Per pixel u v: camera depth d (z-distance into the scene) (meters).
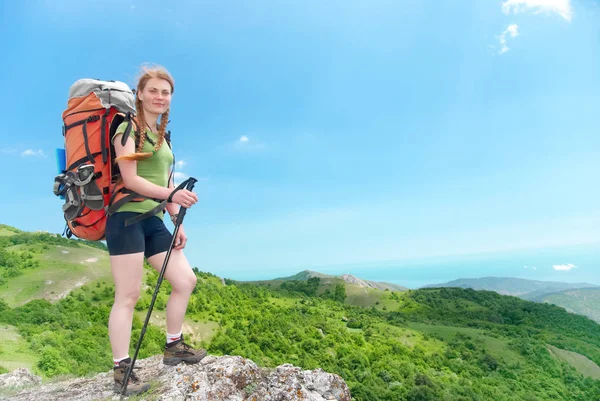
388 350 130.88
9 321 91.56
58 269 131.62
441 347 151.38
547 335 188.75
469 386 107.75
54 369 57.28
